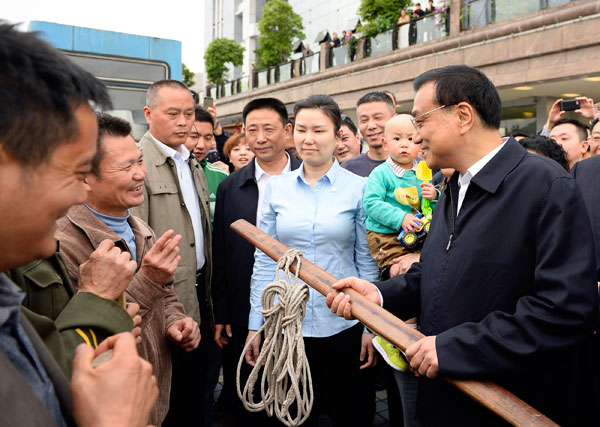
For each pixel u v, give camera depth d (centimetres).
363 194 272
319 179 266
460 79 162
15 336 77
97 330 125
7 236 73
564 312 138
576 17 914
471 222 161
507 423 153
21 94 69
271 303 187
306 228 257
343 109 1577
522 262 152
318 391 264
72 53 498
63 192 76
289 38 2353
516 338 141
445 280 163
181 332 209
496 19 1076
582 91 1130
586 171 245
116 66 521
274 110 306
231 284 305
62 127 74
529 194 152
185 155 304
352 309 169
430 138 167
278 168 316
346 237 260
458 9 1156
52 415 77
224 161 608
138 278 183
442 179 317
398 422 297
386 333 158
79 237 181
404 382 245
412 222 264
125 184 189
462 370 142
